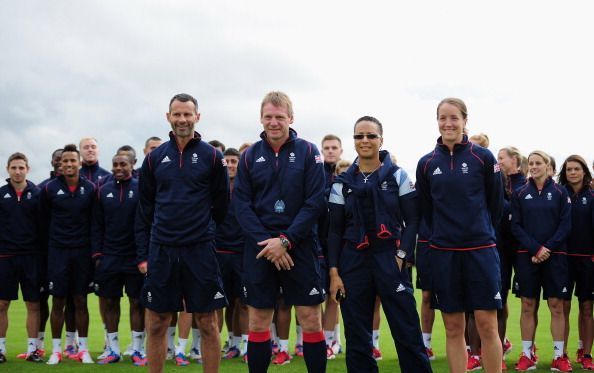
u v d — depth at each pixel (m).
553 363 7.17
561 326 7.20
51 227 7.96
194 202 5.36
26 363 7.63
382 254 5.34
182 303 5.46
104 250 7.82
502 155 7.88
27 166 8.24
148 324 5.46
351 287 5.40
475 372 6.89
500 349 5.16
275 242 5.04
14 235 8.01
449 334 5.31
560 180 7.88
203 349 5.47
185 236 5.31
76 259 7.89
